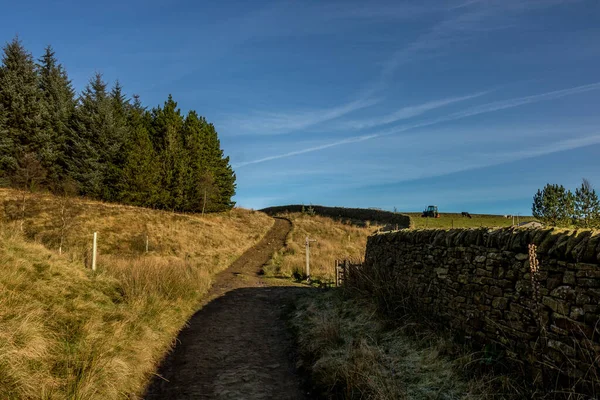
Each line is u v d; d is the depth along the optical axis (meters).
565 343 3.52
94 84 37.31
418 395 4.27
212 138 43.84
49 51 37.22
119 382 4.89
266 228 37.66
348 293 9.69
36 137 31.27
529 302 4.05
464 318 5.35
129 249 21.89
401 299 7.15
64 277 7.95
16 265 7.04
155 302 8.85
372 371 4.96
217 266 20.12
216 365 6.50
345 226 41.16
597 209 11.40
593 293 3.30
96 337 5.81
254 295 13.52
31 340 4.74
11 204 24.38
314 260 22.92
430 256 6.75
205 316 9.93
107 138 35.72
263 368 6.40
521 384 3.85
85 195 33.12
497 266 4.74
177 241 24.94
